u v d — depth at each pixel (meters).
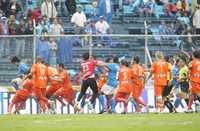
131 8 93.50
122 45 74.44
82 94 69.12
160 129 47.84
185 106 72.69
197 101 71.38
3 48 72.00
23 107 69.75
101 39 74.25
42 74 69.00
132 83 69.69
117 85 70.94
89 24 84.44
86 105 70.69
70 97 70.50
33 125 52.09
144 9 93.25
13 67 71.94
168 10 93.62
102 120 57.19
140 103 70.31
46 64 69.62
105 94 71.00
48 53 72.44
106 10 91.00
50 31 80.75
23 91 69.00
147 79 70.00
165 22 92.19
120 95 69.44
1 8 86.56
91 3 94.31
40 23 80.31
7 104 70.56
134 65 69.62
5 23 80.56
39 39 72.06
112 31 89.75
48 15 87.19
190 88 69.81
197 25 89.38
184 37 75.81
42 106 69.50
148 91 73.31
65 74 70.00
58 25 81.19
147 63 74.25
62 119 58.72
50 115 65.38
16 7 87.00
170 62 74.25
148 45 74.88
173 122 54.34
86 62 68.38
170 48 75.25
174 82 72.38
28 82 69.19
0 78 71.88
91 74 68.38
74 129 48.28
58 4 91.19
